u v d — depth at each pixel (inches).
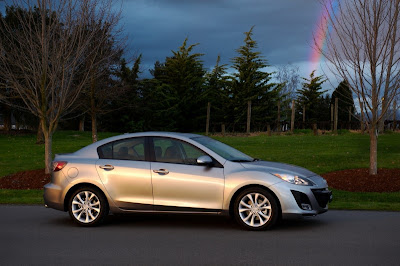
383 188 522.9
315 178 341.1
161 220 374.9
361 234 311.3
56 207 360.5
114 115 1729.8
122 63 943.0
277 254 257.9
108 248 276.5
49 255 260.2
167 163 346.0
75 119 1825.8
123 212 350.0
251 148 930.1
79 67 706.8
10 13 909.2
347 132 1408.7
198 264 238.8
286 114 1990.7
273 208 323.0
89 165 357.1
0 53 592.4
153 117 1828.2
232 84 1855.3
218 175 334.3
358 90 561.9
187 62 1936.5
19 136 1343.5
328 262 240.4
